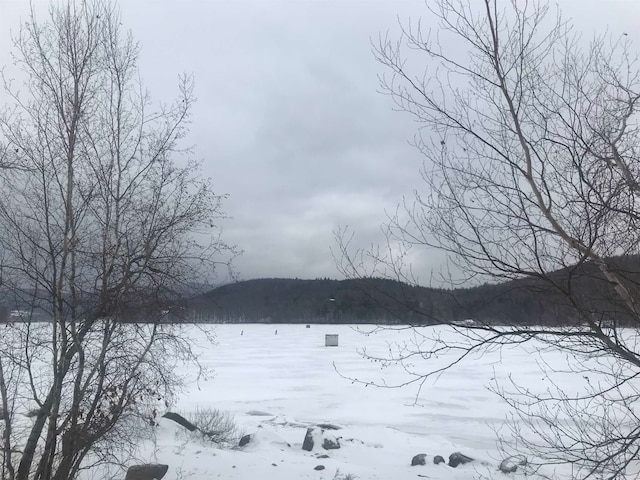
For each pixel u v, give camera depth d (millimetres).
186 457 10898
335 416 20469
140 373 7617
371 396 25125
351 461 12609
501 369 33562
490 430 17281
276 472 10430
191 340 8156
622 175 4434
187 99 8023
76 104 7523
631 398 5699
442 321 5031
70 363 7449
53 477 7133
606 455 5312
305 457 12359
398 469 11797
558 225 4406
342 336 84688
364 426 18000
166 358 8062
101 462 7926
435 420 19641
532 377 29047
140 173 7840
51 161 7305
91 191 7496
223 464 10633
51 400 7074
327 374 33781
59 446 7535
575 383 24750
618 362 5852
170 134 7949
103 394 7348
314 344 64688
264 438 13711
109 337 7414
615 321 4699
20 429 7531
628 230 4516
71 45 7582
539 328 4906
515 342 4914
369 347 55562
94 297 7305
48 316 7180
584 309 4648
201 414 15422
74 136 7480
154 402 8258
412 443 15070
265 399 24375
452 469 11758
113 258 7395
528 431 14883
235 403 23203
